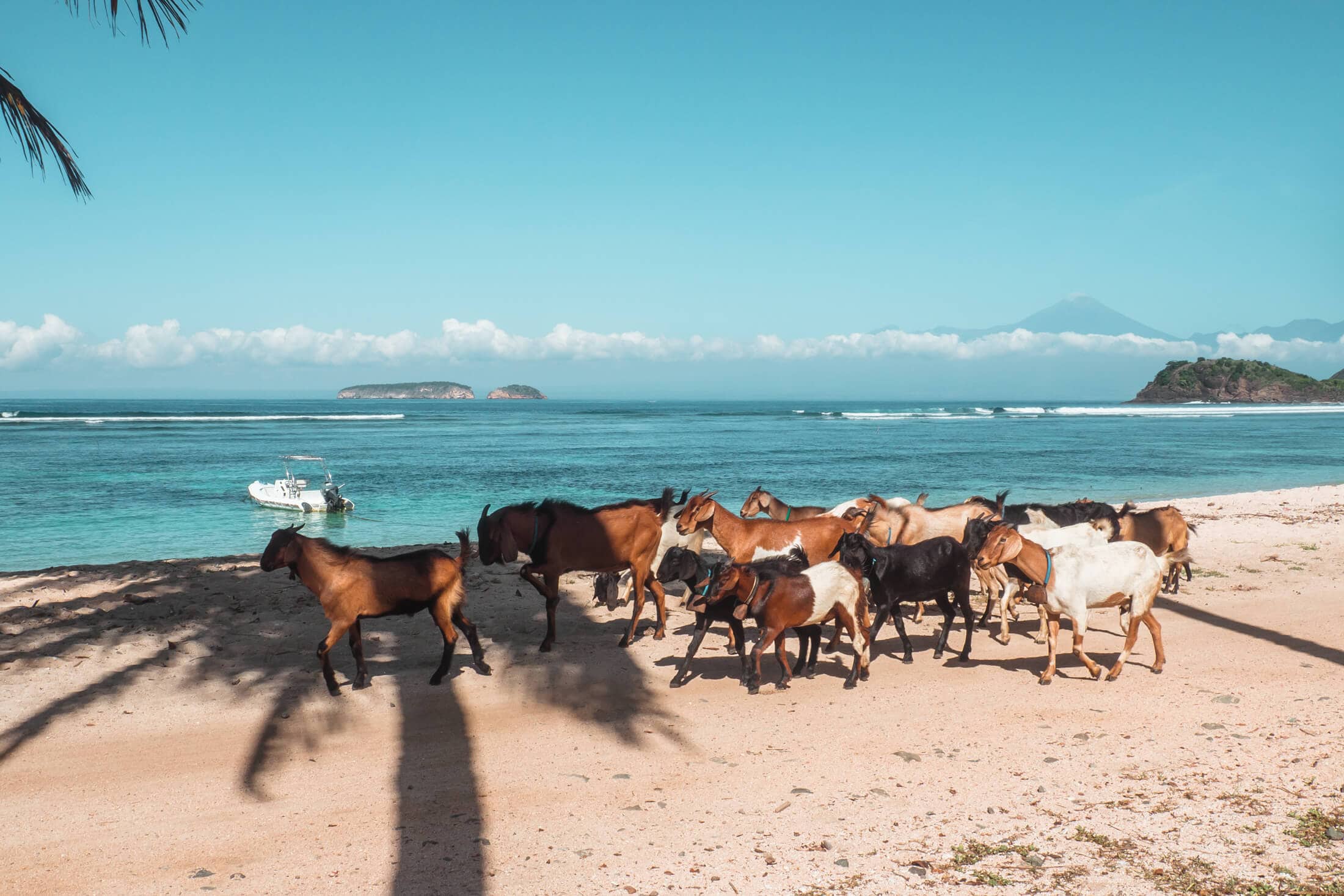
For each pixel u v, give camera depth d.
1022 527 10.70
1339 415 136.62
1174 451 56.97
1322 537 18.73
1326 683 8.73
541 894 4.89
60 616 11.15
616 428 98.50
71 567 15.16
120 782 6.39
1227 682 8.84
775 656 10.05
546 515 9.83
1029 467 45.22
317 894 4.91
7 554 21.09
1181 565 13.32
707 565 14.60
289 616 11.33
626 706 8.16
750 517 12.34
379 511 29.72
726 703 8.28
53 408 176.75
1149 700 8.30
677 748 7.14
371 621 11.32
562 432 87.81
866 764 6.79
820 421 116.50
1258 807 5.93
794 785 6.38
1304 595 13.03
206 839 5.56
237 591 12.87
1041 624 10.93
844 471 43.84
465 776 6.55
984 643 10.73
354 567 8.20
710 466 47.12
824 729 7.57
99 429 82.88
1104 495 32.72
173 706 7.98
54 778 6.45
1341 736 7.23
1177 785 6.33
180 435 73.12
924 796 6.19
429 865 5.21
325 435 78.00
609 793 6.26
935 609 12.91
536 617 11.79
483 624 11.35
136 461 48.47
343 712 7.88
